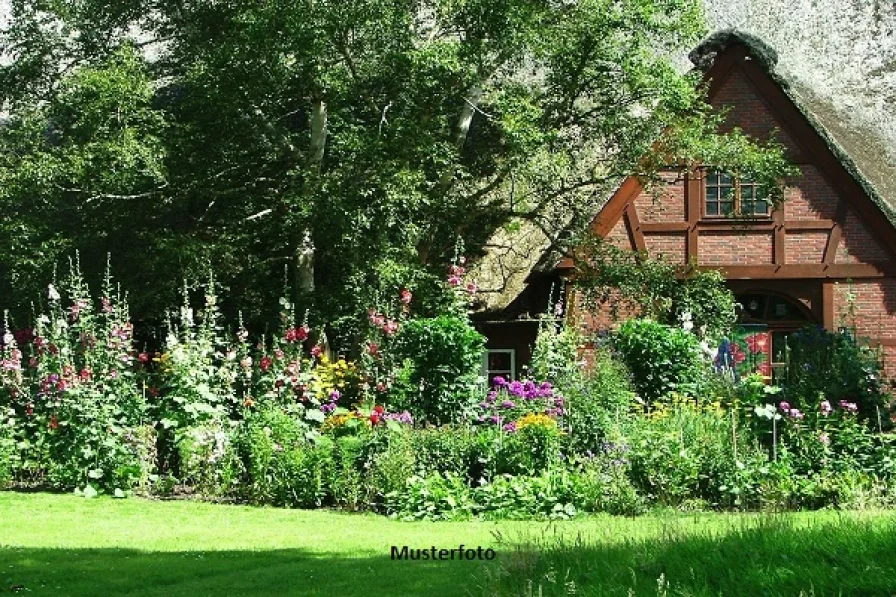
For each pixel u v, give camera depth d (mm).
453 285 16109
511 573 6812
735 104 23062
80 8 22844
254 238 21203
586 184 21500
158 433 13180
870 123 26812
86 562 8680
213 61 19391
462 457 12219
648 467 11688
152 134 20266
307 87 20453
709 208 22844
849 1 30344
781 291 22719
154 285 19703
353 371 15008
